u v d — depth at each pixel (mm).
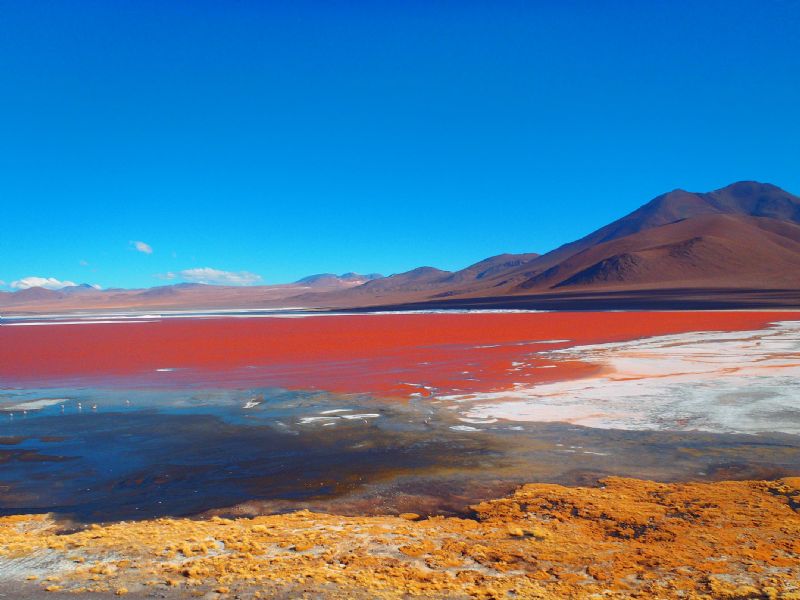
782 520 8023
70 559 7145
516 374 21531
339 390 19375
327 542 7645
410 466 11273
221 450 12633
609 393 17453
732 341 31000
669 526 7938
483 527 8156
